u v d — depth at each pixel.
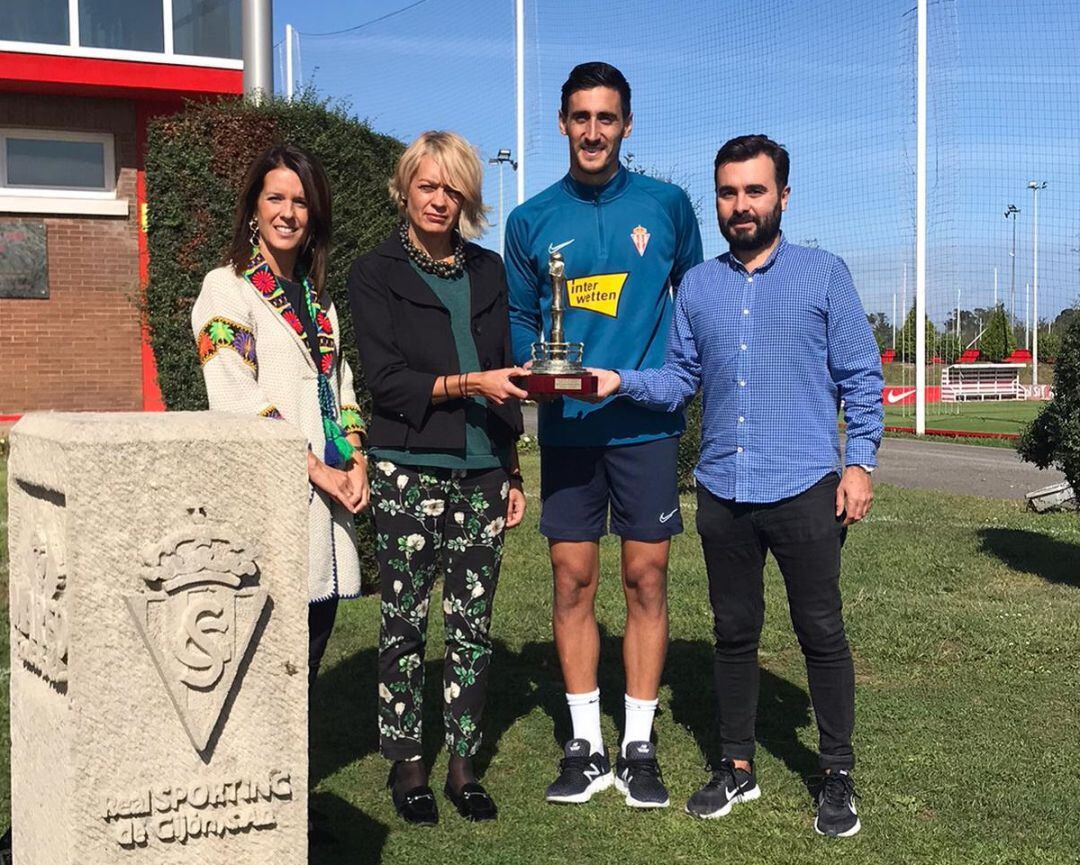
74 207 12.98
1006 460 17.17
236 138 6.29
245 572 2.25
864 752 4.11
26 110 12.82
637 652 3.82
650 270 3.78
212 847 2.28
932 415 30.08
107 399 13.35
